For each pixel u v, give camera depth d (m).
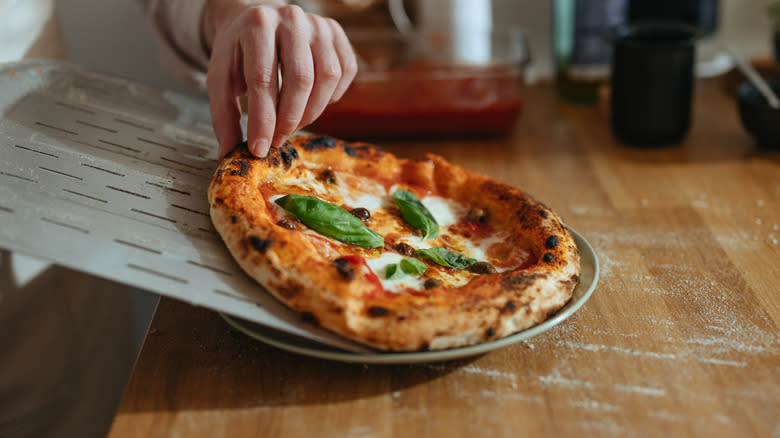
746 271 0.71
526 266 0.63
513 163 0.98
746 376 0.58
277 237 0.57
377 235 0.62
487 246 0.66
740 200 0.85
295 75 0.63
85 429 1.02
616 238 0.78
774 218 0.81
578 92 1.19
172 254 0.57
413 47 1.16
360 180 0.71
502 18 1.31
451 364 0.59
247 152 0.65
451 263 0.62
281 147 0.68
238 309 0.54
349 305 0.54
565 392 0.57
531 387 0.57
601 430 0.53
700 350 0.60
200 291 0.55
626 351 0.60
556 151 1.01
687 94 0.98
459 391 0.57
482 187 0.71
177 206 0.62
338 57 0.67
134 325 1.13
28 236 0.54
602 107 1.13
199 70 0.96
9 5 0.96
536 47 1.33
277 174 0.66
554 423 0.54
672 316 0.65
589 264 0.65
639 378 0.58
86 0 1.14
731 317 0.64
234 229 0.58
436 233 0.66
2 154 0.63
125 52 1.19
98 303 1.05
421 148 1.04
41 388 0.96
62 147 0.66
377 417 0.55
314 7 1.20
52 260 0.53
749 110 0.96
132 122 0.73
